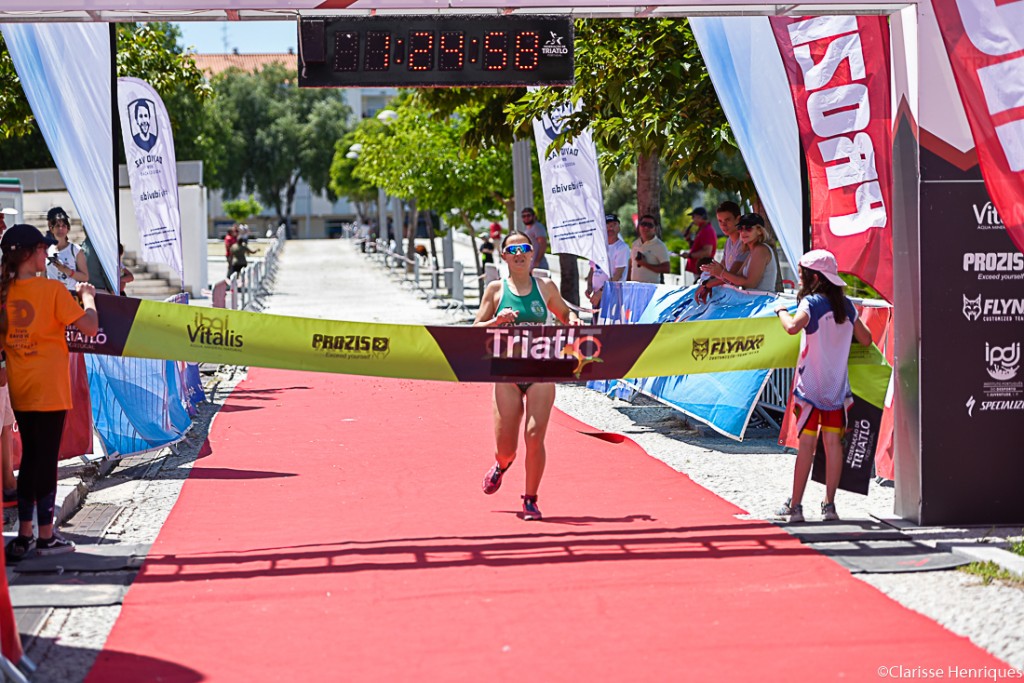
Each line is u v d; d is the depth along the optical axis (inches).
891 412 357.1
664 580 247.4
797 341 313.1
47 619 224.8
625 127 565.6
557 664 197.6
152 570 259.6
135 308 294.4
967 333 296.7
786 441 380.2
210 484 360.2
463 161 1163.3
